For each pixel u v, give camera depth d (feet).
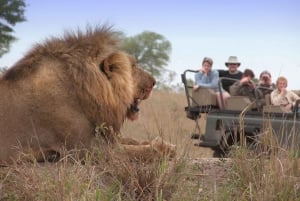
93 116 22.47
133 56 24.90
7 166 20.63
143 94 25.21
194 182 18.94
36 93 22.29
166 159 19.04
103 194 16.98
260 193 17.15
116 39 24.59
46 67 22.75
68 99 22.24
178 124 24.53
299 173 18.92
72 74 22.45
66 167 18.60
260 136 22.97
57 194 16.56
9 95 22.36
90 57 23.06
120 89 23.24
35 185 17.44
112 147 21.04
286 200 17.10
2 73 23.95
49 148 22.22
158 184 17.38
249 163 19.24
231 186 18.30
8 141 21.90
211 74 44.06
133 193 17.51
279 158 19.06
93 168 18.43
